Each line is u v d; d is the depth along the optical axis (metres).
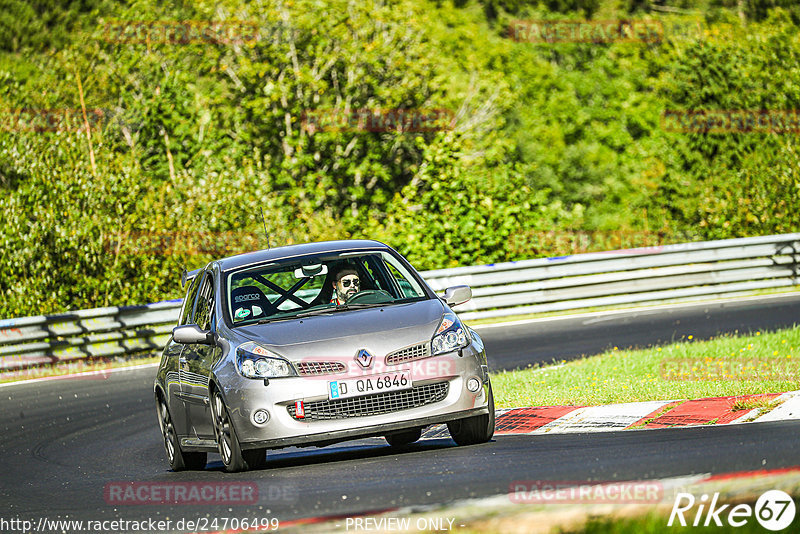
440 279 75.38
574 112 173.88
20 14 172.62
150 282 83.06
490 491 21.20
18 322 65.12
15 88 93.88
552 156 168.88
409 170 128.75
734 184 93.81
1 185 81.00
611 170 170.25
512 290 75.75
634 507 18.31
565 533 17.11
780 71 119.56
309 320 29.17
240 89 124.56
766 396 31.92
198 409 30.50
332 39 124.25
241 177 89.50
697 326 60.47
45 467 36.72
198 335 29.73
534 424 33.00
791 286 78.25
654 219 123.38
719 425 29.05
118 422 46.09
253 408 27.25
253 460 28.48
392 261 32.50
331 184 121.81
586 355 53.22
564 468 23.20
